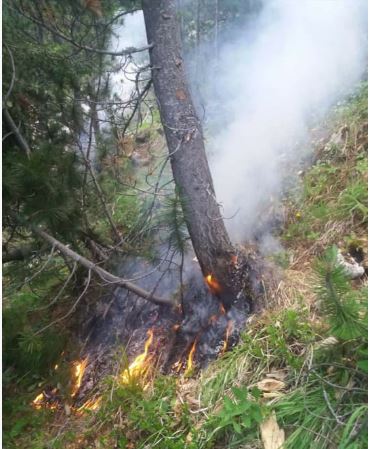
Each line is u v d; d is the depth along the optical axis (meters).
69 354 3.33
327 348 2.14
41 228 2.84
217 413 2.18
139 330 3.18
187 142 2.55
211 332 2.77
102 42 2.75
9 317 3.61
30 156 2.55
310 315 2.44
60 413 2.92
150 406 2.38
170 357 2.85
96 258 3.40
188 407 2.32
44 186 2.49
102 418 2.57
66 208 2.67
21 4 2.47
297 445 1.88
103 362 3.11
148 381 2.74
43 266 2.73
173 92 2.50
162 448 2.14
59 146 2.96
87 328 3.44
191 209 2.63
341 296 1.82
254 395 2.08
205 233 2.66
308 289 2.59
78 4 2.41
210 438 2.08
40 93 2.77
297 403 2.02
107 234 3.62
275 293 2.66
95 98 2.96
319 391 2.03
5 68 2.50
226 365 2.40
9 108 2.73
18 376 3.35
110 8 2.75
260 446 1.96
